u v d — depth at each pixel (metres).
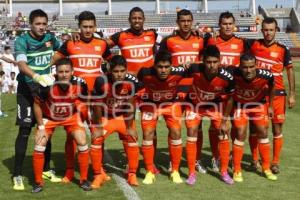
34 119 5.72
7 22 38.88
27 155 7.24
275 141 6.40
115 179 6.02
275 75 6.37
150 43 6.60
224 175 5.97
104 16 42.94
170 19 43.22
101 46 6.18
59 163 6.81
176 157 5.96
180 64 6.23
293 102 6.52
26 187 5.70
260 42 6.45
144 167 6.64
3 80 16.55
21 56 5.62
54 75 5.59
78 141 5.59
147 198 5.29
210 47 5.70
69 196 5.36
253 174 6.32
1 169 6.45
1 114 11.22
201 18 44.38
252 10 46.22
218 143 6.38
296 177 6.19
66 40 6.17
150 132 5.87
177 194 5.44
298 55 37.50
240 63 5.79
